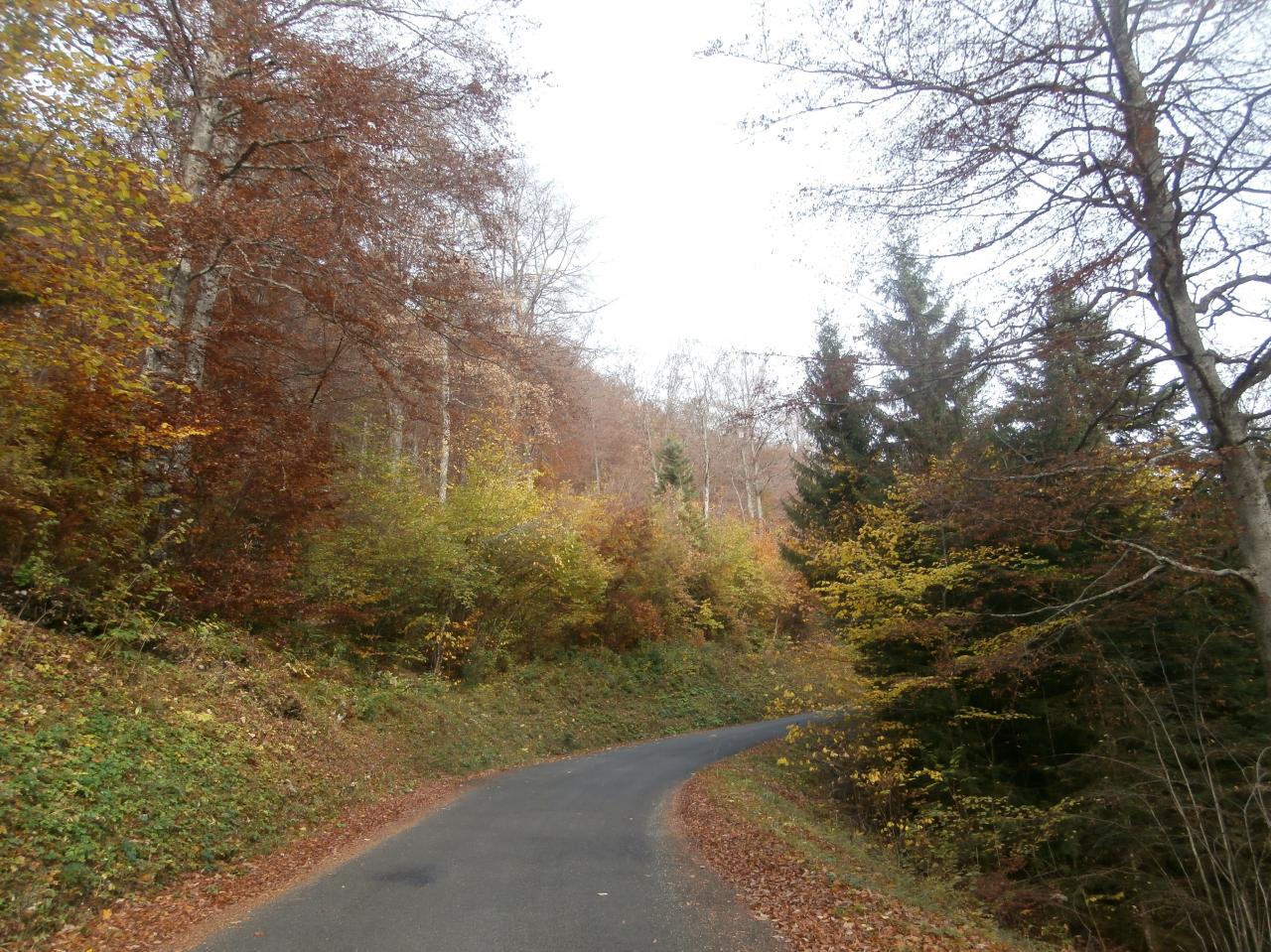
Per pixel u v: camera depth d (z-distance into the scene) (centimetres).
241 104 1367
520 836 1017
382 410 2134
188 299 1467
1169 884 1104
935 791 1565
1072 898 1199
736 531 4075
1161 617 1238
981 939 771
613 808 1246
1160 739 1206
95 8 799
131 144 1202
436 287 1476
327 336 1844
